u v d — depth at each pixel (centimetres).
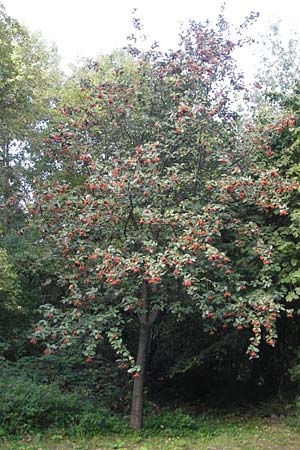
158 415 772
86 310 725
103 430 686
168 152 741
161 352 984
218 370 1016
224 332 895
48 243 792
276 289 766
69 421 685
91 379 834
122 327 777
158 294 736
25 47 1559
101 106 792
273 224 839
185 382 997
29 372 808
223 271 691
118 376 848
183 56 798
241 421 805
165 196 722
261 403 906
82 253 707
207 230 644
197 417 829
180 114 725
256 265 768
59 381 805
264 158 839
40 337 721
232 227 740
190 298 728
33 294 959
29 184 1283
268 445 652
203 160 771
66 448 612
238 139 790
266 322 654
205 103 760
